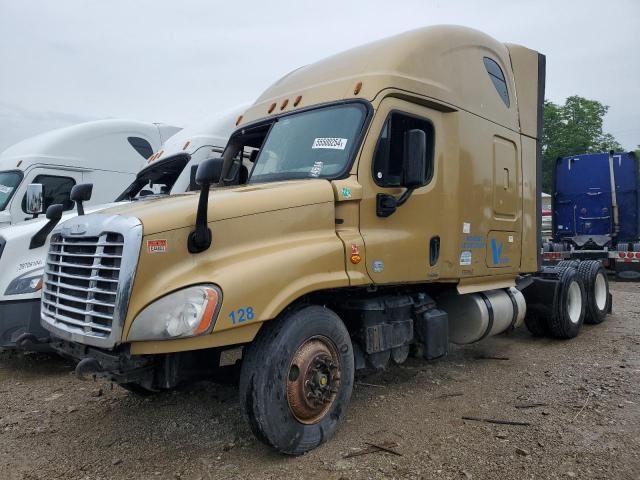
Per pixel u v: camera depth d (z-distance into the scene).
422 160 4.48
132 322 3.41
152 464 3.94
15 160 10.23
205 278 3.55
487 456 3.91
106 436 4.47
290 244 4.03
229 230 3.79
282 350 3.83
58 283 4.00
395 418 4.67
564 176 15.12
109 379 3.63
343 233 4.37
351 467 3.77
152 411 4.98
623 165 14.32
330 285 4.11
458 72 5.68
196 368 3.88
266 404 3.75
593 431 4.29
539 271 7.54
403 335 5.08
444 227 5.30
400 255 4.75
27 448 4.29
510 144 6.52
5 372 6.52
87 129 10.73
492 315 6.01
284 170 4.91
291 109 5.37
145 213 3.62
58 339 4.13
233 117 9.34
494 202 6.10
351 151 4.56
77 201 4.83
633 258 13.57
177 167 9.11
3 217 9.62
